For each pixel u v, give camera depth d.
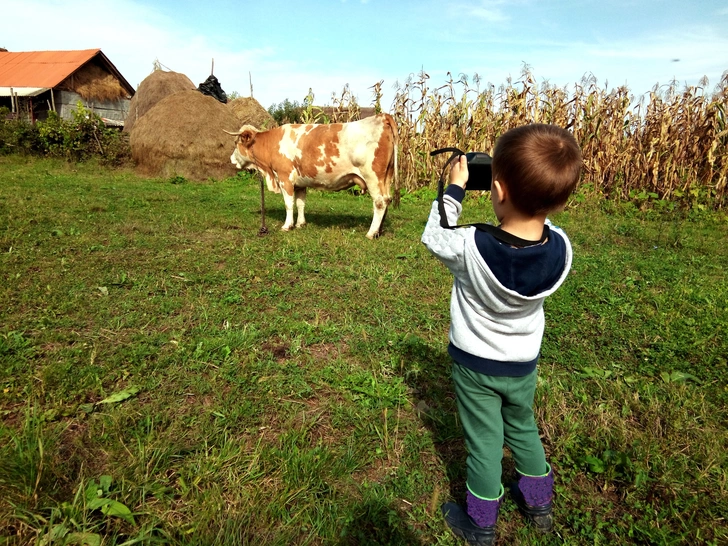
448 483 2.22
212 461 2.16
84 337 3.33
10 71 24.95
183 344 3.26
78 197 8.71
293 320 3.82
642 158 10.44
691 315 4.20
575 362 3.37
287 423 2.49
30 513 1.77
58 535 1.71
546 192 1.55
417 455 2.35
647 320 4.10
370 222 8.09
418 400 2.85
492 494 1.82
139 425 2.41
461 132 11.71
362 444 2.37
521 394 1.79
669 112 10.27
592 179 11.09
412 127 11.91
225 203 9.27
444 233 1.71
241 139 7.29
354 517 1.96
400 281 4.92
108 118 26.62
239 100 18.55
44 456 2.03
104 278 4.45
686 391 2.94
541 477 1.92
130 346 3.20
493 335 1.70
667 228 8.23
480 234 1.64
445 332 3.79
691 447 2.43
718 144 9.91
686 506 2.04
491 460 1.79
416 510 2.03
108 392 2.71
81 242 5.60
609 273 5.43
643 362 3.41
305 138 6.76
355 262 5.45
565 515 2.05
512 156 1.57
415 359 3.29
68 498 1.91
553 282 1.68
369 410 2.68
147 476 2.02
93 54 25.50
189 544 1.75
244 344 3.32
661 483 2.16
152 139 13.71
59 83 23.66
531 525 1.98
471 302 1.70
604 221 8.90
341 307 4.16
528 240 1.63
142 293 4.16
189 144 13.58
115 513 1.81
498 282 1.59
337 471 2.18
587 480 2.26
